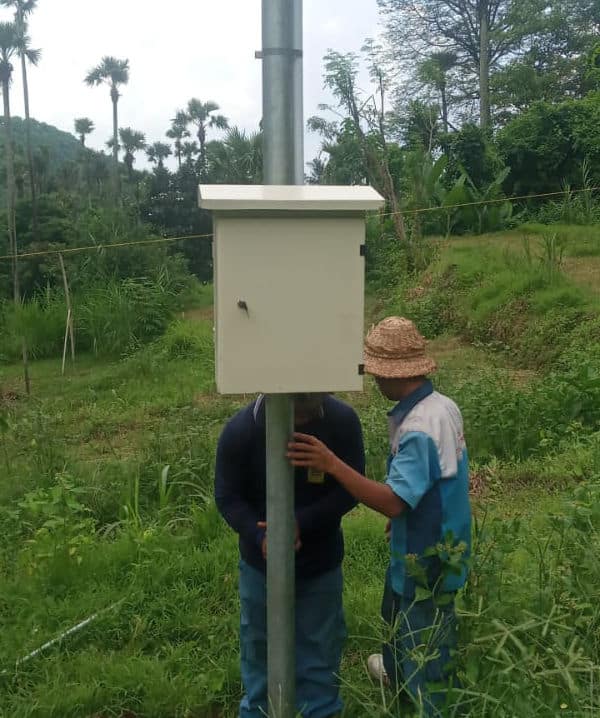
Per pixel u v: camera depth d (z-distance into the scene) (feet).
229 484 9.41
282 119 7.60
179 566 14.62
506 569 11.03
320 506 9.05
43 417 25.59
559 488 18.06
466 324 40.60
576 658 7.83
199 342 43.62
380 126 74.90
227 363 7.22
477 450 21.48
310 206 6.91
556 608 9.03
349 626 12.29
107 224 59.16
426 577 8.59
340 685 9.66
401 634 9.11
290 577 7.91
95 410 30.71
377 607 12.78
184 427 25.70
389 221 62.95
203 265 112.47
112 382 37.65
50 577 14.55
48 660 11.80
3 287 59.57
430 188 66.74
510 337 36.32
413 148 84.58
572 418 22.15
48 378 40.78
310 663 9.43
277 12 7.48
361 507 17.80
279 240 7.07
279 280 7.13
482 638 8.28
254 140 97.60
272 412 7.69
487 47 135.44
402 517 8.92
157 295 49.70
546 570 10.59
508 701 7.93
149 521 17.74
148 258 55.93
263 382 7.27
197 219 119.44
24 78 68.54
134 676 11.38
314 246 7.12
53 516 16.89
